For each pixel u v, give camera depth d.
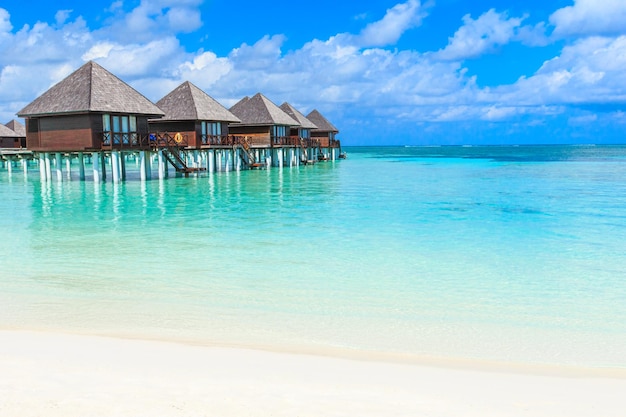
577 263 10.96
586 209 19.64
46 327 6.91
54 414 4.17
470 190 27.50
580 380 5.14
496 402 4.52
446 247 12.62
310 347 6.14
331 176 38.47
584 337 6.63
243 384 4.84
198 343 6.23
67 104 29.20
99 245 12.95
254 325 7.04
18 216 18.12
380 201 22.41
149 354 5.71
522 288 9.04
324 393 4.66
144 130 32.31
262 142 46.28
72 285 9.21
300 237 13.93
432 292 8.78
